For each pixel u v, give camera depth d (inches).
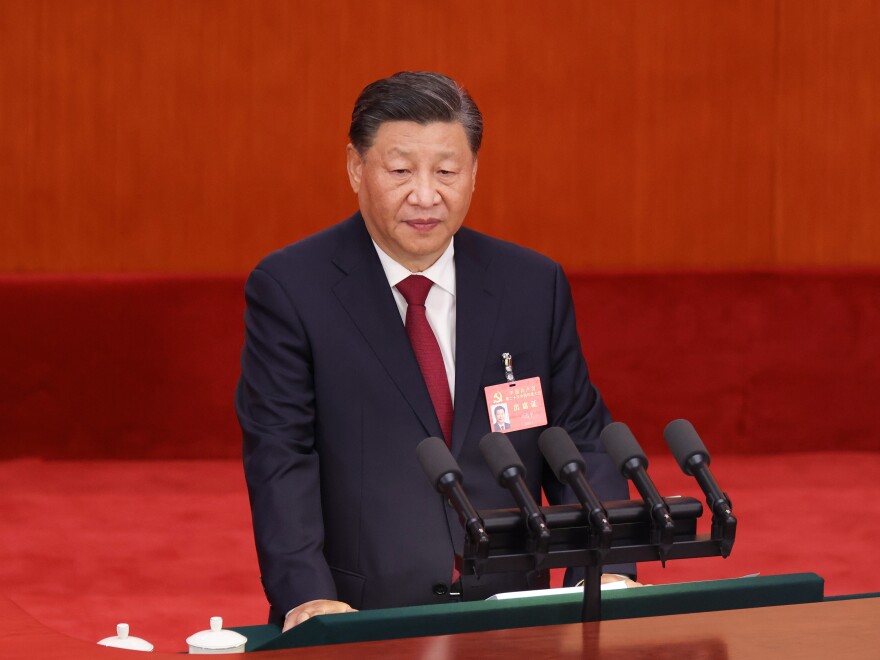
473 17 992.9
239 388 364.8
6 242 968.9
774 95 1019.9
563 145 1008.2
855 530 794.2
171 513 816.3
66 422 937.5
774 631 253.1
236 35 974.4
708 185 1020.5
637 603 267.9
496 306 362.6
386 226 336.8
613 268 1010.1
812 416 998.4
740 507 842.8
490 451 257.4
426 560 347.3
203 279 948.6
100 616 631.8
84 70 965.8
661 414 989.8
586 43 1004.6
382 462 348.8
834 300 993.5
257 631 327.9
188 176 979.9
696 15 1011.3
